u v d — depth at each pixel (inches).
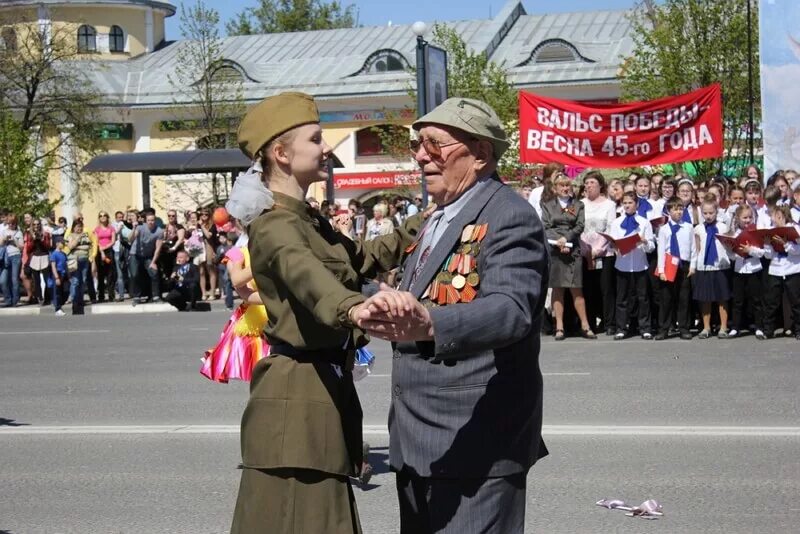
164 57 2073.1
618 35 1903.3
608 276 589.3
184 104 1717.5
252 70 1924.2
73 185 1877.5
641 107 689.6
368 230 800.3
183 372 513.3
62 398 447.2
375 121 1813.5
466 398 145.2
